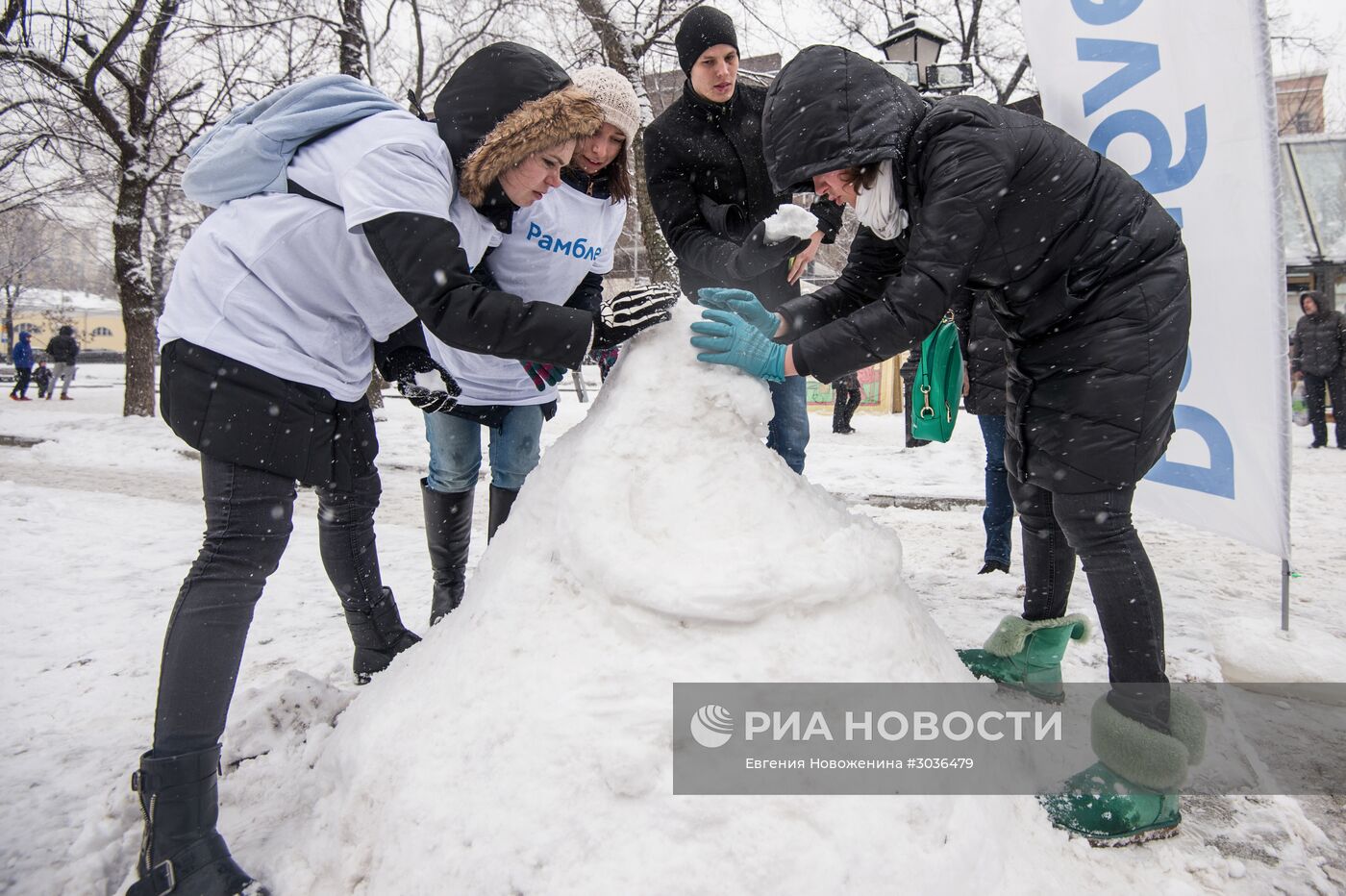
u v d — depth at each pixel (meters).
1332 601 3.99
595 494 1.85
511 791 1.60
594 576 1.78
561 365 2.03
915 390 3.46
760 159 3.47
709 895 1.44
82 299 52.19
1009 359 2.30
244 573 1.89
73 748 2.50
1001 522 4.46
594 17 11.44
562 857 1.51
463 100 2.08
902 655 1.82
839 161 2.04
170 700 1.75
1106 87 3.42
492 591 1.94
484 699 1.75
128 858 1.88
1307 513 6.41
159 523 6.05
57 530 5.64
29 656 3.27
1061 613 2.59
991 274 2.07
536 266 2.80
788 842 1.50
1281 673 2.78
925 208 2.01
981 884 1.64
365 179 1.86
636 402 2.00
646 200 10.67
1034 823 1.91
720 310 2.15
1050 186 1.99
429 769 1.69
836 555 1.82
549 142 2.03
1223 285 3.16
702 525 1.85
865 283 2.55
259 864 1.80
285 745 2.29
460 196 2.16
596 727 1.61
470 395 2.97
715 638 1.70
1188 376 3.36
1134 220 2.06
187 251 2.01
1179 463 3.48
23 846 1.96
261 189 2.00
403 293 1.88
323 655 3.22
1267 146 2.96
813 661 1.70
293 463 1.98
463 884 1.53
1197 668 3.04
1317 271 15.59
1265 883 1.81
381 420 14.09
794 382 3.45
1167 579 4.47
